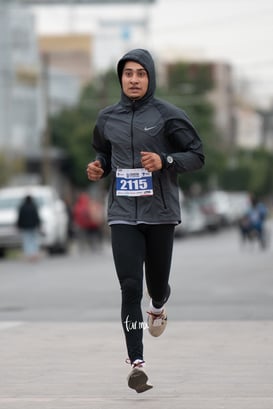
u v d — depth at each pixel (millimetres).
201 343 19906
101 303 29703
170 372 16578
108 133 14391
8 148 100375
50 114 118562
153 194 14227
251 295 31312
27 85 113812
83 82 158000
